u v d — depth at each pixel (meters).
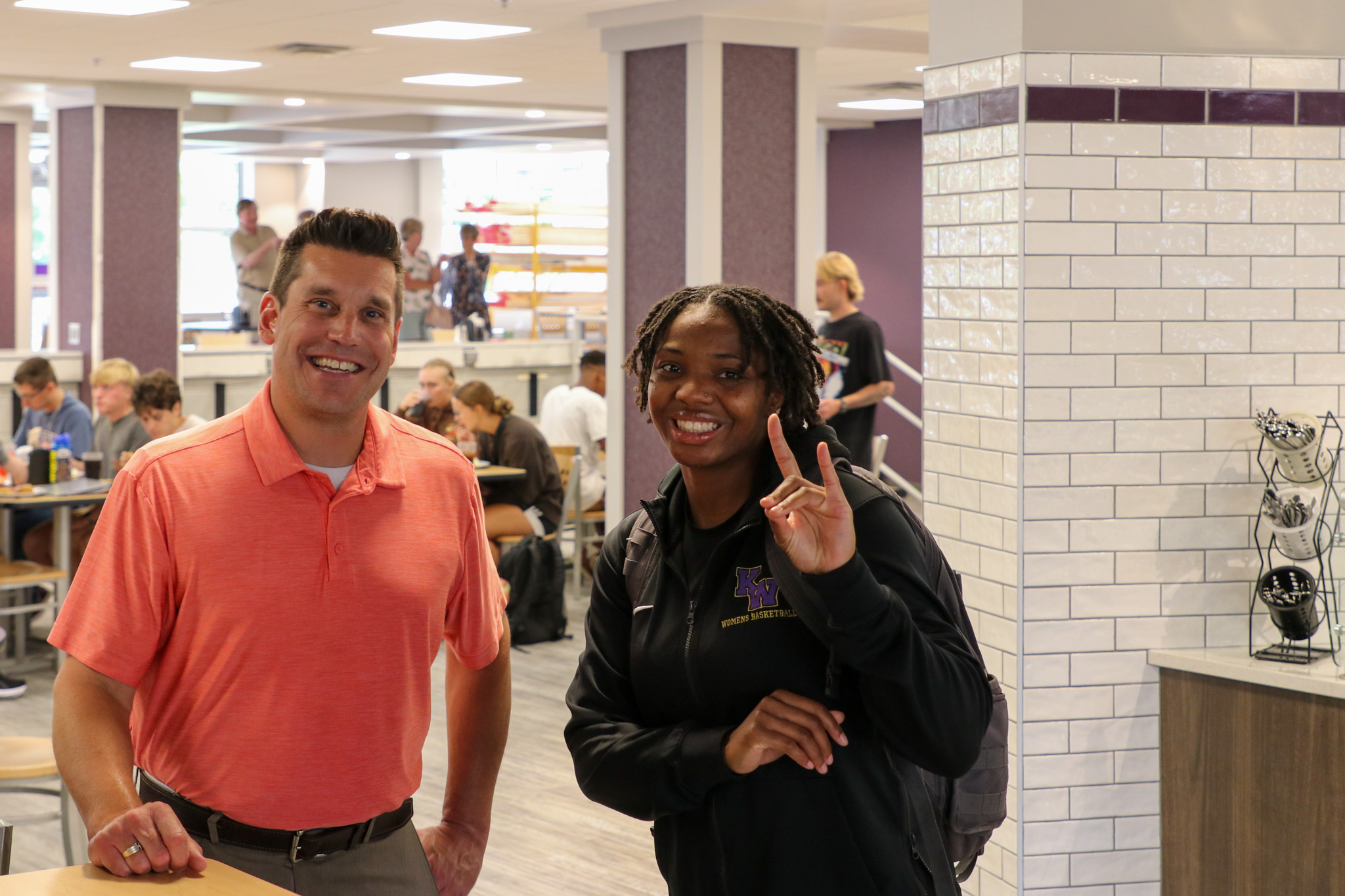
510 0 6.51
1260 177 3.20
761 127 6.79
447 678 2.24
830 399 6.65
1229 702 3.10
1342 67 3.21
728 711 1.70
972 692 1.63
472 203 16.48
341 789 1.87
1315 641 3.21
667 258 6.83
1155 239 3.19
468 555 2.05
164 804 1.65
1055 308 3.18
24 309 12.16
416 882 1.97
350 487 1.88
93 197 9.97
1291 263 3.22
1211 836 3.14
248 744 1.83
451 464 2.02
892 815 1.68
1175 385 3.21
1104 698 3.23
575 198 16.50
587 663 1.88
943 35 3.40
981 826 1.87
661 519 1.80
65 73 9.39
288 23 7.23
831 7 6.41
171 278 10.23
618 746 1.75
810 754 1.61
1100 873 3.26
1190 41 3.18
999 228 3.24
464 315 13.01
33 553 6.50
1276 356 3.23
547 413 8.30
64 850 3.68
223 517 1.82
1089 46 3.15
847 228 13.26
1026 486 3.19
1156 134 3.18
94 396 6.98
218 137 13.66
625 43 6.93
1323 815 2.93
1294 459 3.09
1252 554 3.25
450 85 9.95
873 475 1.79
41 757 3.41
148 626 1.81
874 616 1.52
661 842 1.81
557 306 15.83
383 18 7.03
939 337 3.46
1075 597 3.21
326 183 17.59
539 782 4.73
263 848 1.84
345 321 1.83
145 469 1.83
